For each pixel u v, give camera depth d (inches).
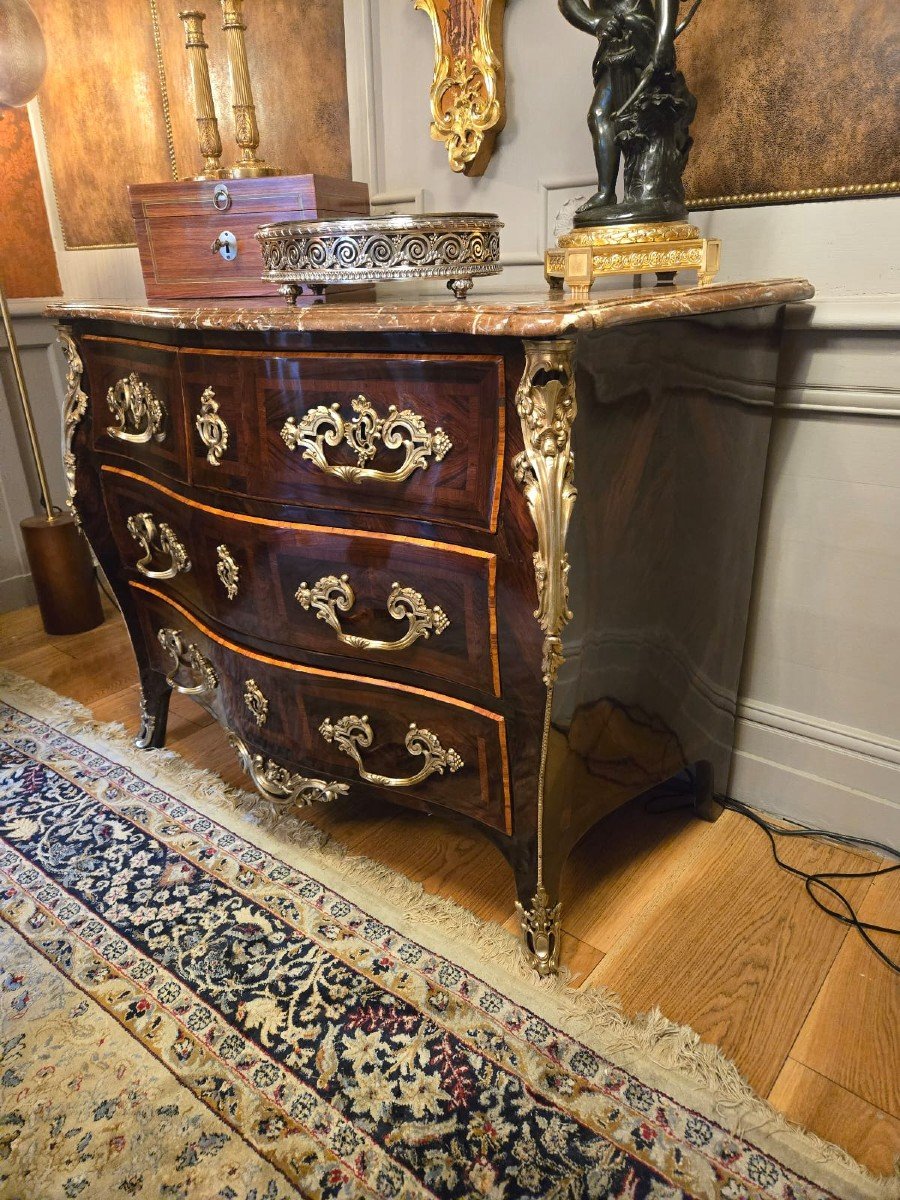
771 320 43.9
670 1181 32.8
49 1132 35.1
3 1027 40.2
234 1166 33.6
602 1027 39.2
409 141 59.4
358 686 42.7
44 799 58.1
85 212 84.5
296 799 49.1
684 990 41.4
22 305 87.0
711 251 41.7
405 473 35.7
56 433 94.3
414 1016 40.2
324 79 61.4
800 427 48.6
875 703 50.3
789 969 42.5
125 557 57.7
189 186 50.3
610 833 53.7
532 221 55.5
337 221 36.5
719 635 49.2
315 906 47.4
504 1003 40.7
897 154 41.6
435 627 38.1
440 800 42.9
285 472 40.6
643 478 37.7
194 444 45.1
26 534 82.1
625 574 38.7
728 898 47.7
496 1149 34.0
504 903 47.7
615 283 49.1
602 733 41.4
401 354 34.5
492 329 29.8
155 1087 37.0
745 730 55.7
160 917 46.9
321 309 36.2
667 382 37.3
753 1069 37.2
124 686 75.3
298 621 43.5
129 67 73.9
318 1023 39.9
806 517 49.9
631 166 42.2
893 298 43.3
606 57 40.0
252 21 63.6
